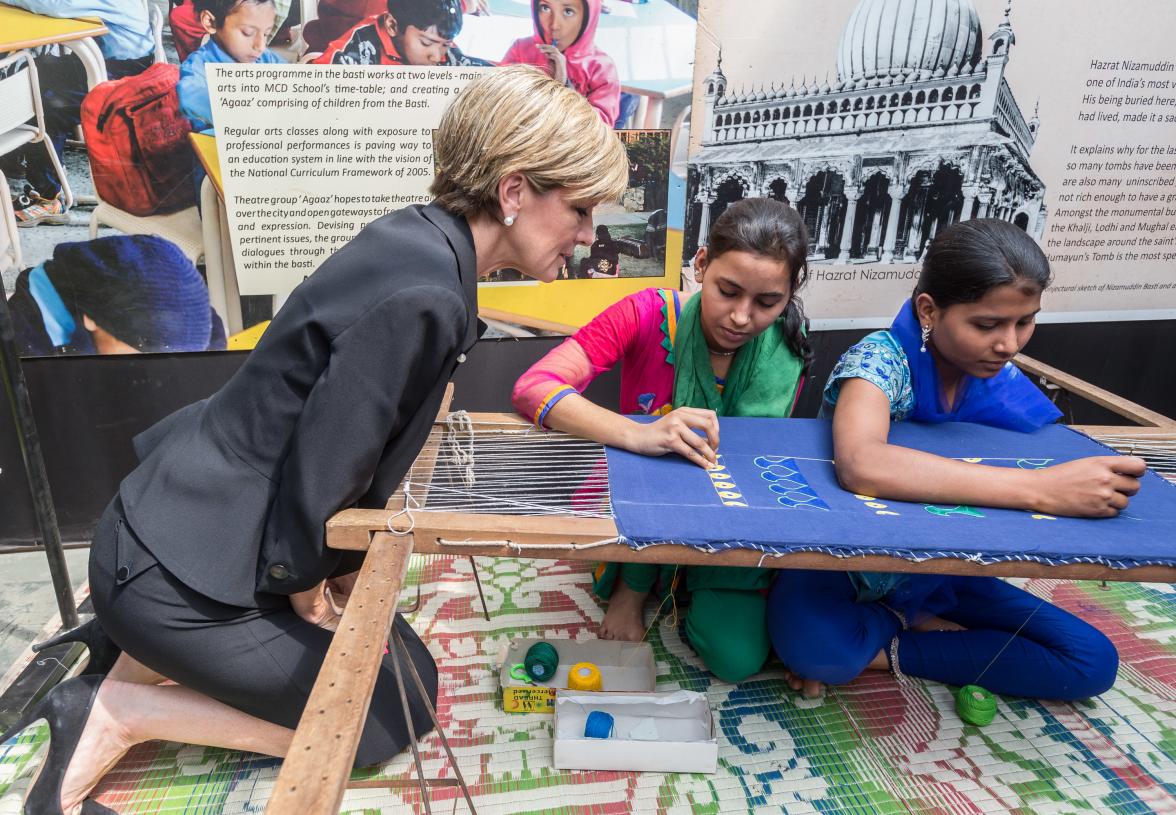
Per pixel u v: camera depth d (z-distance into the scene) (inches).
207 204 75.4
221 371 82.5
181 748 57.4
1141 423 65.7
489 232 47.7
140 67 69.3
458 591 75.9
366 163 76.7
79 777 49.0
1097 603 76.7
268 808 26.1
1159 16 82.9
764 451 57.6
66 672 64.2
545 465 54.7
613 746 54.6
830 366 97.0
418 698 55.8
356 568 53.4
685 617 70.4
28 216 71.6
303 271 79.9
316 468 42.8
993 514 47.9
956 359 54.8
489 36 74.6
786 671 66.5
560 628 71.0
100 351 78.3
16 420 60.9
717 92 80.5
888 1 79.2
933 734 60.0
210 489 46.3
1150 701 63.8
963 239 51.3
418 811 52.0
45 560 82.9
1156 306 99.0
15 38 65.6
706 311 59.3
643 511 46.9
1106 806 53.8
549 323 87.9
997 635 63.2
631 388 72.1
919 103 83.9
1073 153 88.9
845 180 86.7
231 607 47.7
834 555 43.4
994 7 80.4
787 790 54.4
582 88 78.4
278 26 70.4
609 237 85.0
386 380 42.2
